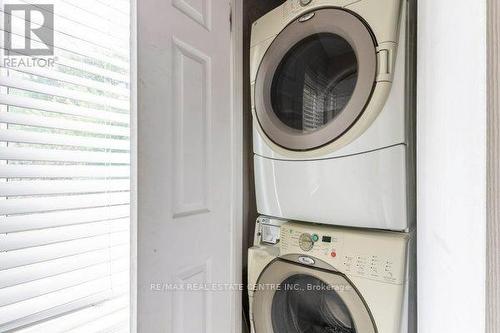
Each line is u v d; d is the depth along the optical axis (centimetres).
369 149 85
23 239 66
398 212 83
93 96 83
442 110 43
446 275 39
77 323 77
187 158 85
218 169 99
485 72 26
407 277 83
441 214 43
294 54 107
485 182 26
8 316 63
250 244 139
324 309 104
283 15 106
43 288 70
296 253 100
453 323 35
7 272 63
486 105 25
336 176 92
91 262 81
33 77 70
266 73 109
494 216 25
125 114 92
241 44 115
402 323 82
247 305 128
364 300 85
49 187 71
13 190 64
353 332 97
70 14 76
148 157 71
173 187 79
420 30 70
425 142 61
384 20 82
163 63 75
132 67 69
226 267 103
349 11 89
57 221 72
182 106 83
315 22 96
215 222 97
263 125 109
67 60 77
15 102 65
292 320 110
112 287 88
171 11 78
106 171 86
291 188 102
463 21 31
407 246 83
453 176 36
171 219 79
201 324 90
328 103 99
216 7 97
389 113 83
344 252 90
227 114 103
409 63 84
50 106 73
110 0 86
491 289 25
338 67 97
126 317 89
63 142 75
